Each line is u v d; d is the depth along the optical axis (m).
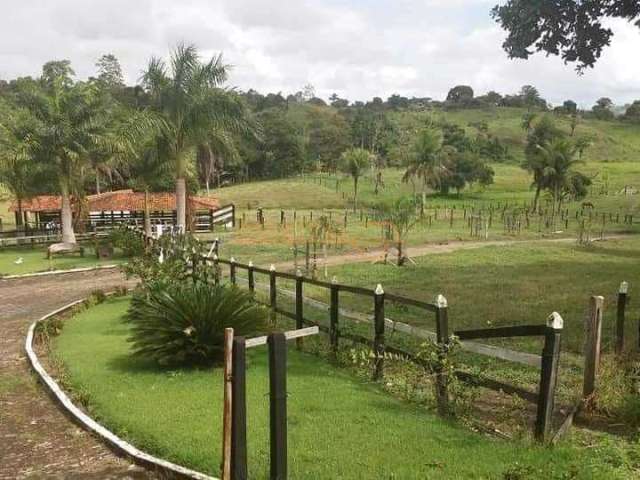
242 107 24.06
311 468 5.09
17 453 6.15
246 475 4.34
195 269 14.60
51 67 46.34
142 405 7.12
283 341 4.38
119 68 74.38
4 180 36.31
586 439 5.64
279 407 4.38
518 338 10.07
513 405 6.62
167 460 5.55
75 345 10.84
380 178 83.56
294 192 76.94
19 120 29.50
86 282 20.61
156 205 39.06
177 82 23.30
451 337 6.32
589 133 135.50
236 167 90.56
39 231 36.53
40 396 8.08
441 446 5.47
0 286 20.41
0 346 11.45
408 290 15.92
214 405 7.02
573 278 17.81
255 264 22.38
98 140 29.34
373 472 4.96
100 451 6.07
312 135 108.25
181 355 8.64
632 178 90.62
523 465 4.82
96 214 40.97
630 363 7.14
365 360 7.90
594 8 14.34
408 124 129.50
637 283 16.66
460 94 175.62
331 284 8.88
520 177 100.50
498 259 23.03
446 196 80.62
